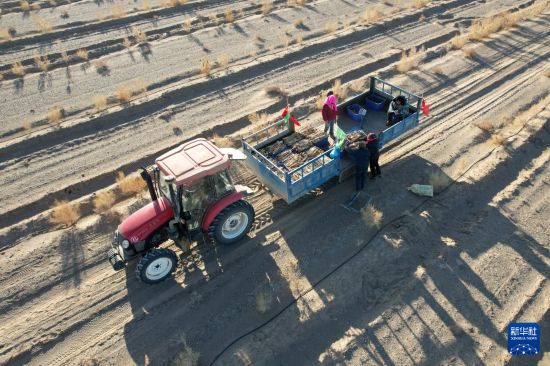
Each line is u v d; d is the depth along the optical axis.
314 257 10.41
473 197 11.84
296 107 16.06
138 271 9.33
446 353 8.28
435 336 8.55
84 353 8.79
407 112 12.67
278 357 8.45
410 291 9.41
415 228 10.90
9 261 10.75
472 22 22.80
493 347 8.35
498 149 13.39
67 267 10.57
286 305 9.39
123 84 18.03
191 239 10.16
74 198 12.84
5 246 11.21
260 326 9.04
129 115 16.28
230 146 14.24
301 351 8.53
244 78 18.52
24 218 12.23
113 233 11.41
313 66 19.22
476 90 16.70
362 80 17.69
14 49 20.77
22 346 8.95
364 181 11.83
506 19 21.83
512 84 16.95
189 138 14.92
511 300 9.14
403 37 21.75
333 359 8.28
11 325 9.37
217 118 15.95
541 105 15.36
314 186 11.21
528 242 10.36
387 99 13.77
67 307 9.66
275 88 17.38
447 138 14.12
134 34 22.00
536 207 11.30
